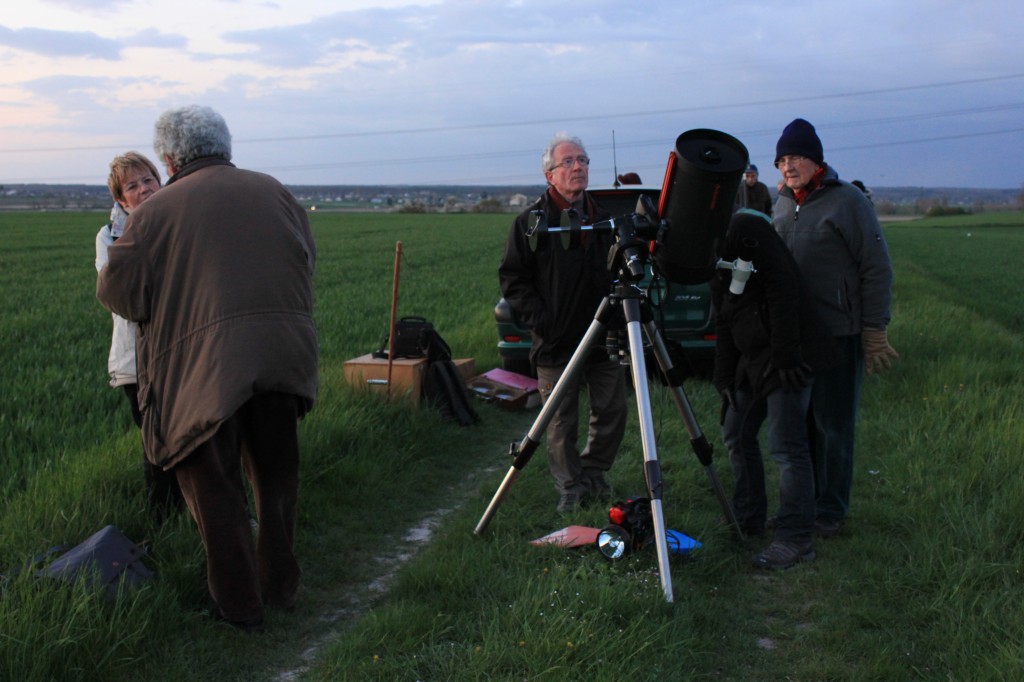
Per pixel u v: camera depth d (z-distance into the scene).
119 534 3.51
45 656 2.78
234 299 3.12
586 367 4.57
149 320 3.21
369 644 3.08
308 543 4.16
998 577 3.45
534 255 4.44
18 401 6.47
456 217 84.56
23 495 4.29
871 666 2.89
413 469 5.39
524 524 4.29
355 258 27.27
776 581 3.65
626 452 5.57
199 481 3.19
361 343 9.79
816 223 4.08
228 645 3.16
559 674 2.73
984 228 69.00
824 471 4.14
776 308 3.66
